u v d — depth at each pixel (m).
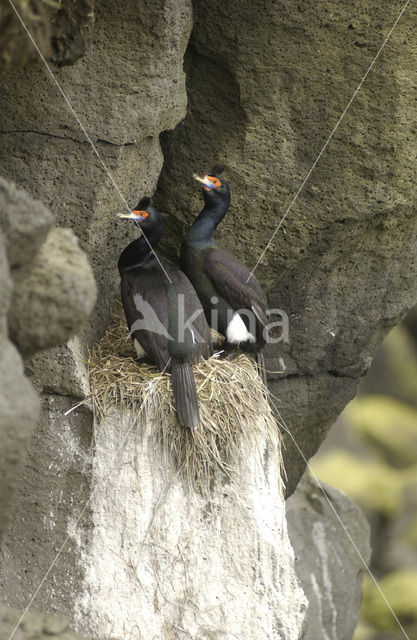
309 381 13.16
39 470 10.20
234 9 10.75
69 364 9.95
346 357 12.99
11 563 10.23
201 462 10.12
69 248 6.95
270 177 11.33
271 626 10.20
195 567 10.16
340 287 12.33
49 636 7.21
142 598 10.09
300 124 11.15
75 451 10.15
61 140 9.79
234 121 11.24
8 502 6.17
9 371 5.92
